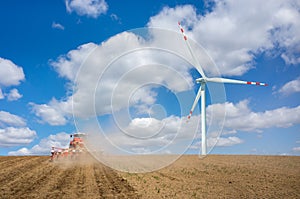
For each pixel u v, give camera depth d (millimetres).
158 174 18516
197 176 17172
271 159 25156
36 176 18047
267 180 14977
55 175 18531
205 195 11852
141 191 13055
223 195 11805
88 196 12141
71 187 14195
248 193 12086
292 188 12945
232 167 20438
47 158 34156
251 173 17438
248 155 30688
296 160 23828
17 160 30938
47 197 11961
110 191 13164
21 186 14461
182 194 12172
